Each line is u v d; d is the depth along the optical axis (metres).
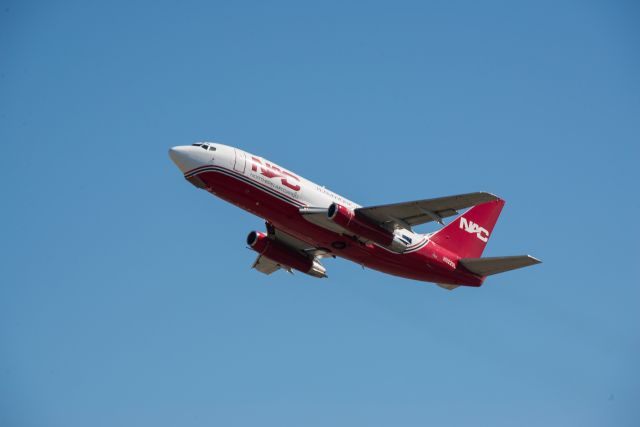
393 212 142.12
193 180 143.38
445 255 158.00
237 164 142.12
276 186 144.00
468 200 135.38
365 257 153.75
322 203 147.50
